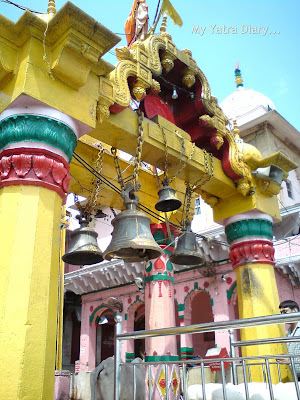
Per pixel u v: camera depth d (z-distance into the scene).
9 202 3.95
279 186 7.42
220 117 6.80
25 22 4.16
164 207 5.72
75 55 4.34
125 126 5.26
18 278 3.63
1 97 4.36
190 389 4.57
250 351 6.54
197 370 8.35
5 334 3.42
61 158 4.25
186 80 6.31
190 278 13.78
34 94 4.10
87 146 6.89
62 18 4.12
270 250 7.06
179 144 5.93
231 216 7.22
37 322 3.56
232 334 5.89
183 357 13.01
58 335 9.84
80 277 16.62
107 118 5.02
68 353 18.75
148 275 6.86
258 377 6.32
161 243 7.25
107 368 5.89
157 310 6.52
